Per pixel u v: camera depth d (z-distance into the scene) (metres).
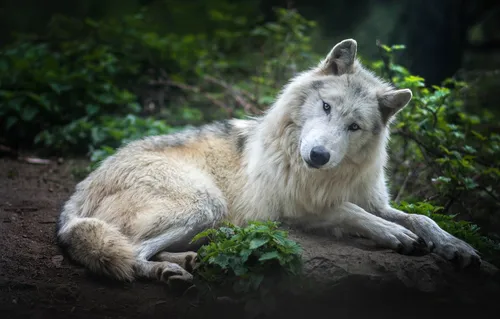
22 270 8.37
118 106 16.17
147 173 9.05
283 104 8.95
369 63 15.36
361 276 7.50
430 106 11.84
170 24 21.17
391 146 13.44
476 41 24.78
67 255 8.92
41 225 10.25
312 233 9.09
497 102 16.06
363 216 8.64
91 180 9.57
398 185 12.77
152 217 8.62
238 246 7.54
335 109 8.32
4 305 7.36
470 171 11.79
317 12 24.03
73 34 19.25
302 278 7.48
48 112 15.30
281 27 18.69
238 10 22.31
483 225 11.61
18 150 14.76
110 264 8.10
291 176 8.88
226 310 7.37
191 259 8.22
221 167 9.64
